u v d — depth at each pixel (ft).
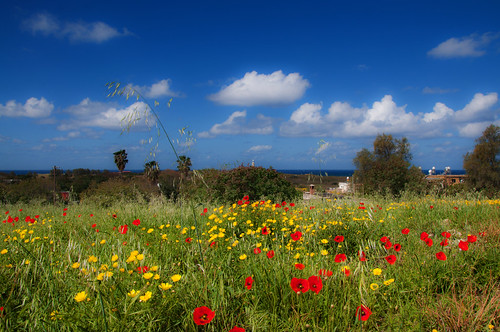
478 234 11.87
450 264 8.71
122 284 7.21
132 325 5.68
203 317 5.48
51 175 62.03
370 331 6.32
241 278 8.02
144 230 13.65
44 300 7.07
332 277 7.63
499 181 103.19
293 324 6.28
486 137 111.96
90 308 6.37
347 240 12.16
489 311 6.77
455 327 6.42
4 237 13.56
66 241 12.79
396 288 7.74
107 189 48.73
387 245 9.21
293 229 13.43
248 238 11.43
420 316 6.77
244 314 6.77
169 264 9.18
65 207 32.35
